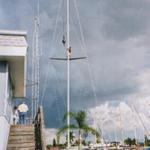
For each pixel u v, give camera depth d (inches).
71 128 1005.2
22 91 935.7
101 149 1980.8
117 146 2573.8
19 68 699.4
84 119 1021.2
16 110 1080.2
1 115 608.1
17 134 706.8
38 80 1450.5
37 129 727.7
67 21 1706.4
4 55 608.1
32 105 1374.3
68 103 1541.6
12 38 619.5
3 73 639.8
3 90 629.0
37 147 679.1
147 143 2795.3
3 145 596.7
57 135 1010.1
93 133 1069.1
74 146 1309.1
